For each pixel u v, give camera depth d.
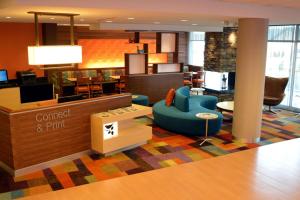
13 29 10.05
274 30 10.75
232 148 6.77
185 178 3.77
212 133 7.54
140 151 6.51
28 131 5.33
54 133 5.67
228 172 3.94
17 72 9.91
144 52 10.42
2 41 9.93
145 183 3.66
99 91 11.97
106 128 6.01
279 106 10.78
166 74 10.86
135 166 5.77
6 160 5.40
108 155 6.23
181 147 6.79
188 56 14.80
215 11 5.83
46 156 5.61
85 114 6.09
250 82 6.88
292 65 10.32
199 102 9.09
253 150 4.68
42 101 7.23
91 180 5.21
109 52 13.34
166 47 10.79
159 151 6.54
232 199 3.30
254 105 7.02
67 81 11.80
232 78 11.81
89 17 6.70
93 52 12.98
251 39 6.68
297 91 10.34
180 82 11.26
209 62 12.20
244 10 6.26
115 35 13.16
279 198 3.32
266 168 4.05
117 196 3.38
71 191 3.52
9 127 5.14
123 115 6.20
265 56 6.89
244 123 7.11
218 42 11.69
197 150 6.63
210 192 3.44
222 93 11.80
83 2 4.68
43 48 5.21
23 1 4.35
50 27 10.52
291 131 8.11
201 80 12.73
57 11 5.32
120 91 12.03
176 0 5.35
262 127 8.45
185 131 7.48
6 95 7.48
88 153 6.26
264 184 3.62
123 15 6.11
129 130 6.63
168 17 6.65
